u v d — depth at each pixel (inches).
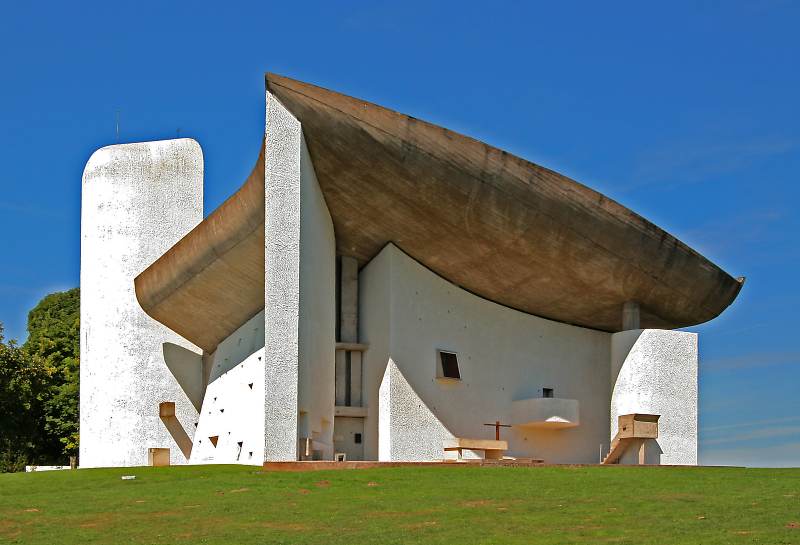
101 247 1362.0
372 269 1080.2
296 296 879.7
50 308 1918.1
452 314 1101.1
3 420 1483.8
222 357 1184.8
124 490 726.5
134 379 1322.6
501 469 810.8
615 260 1066.1
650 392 1093.1
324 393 978.1
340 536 543.5
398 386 1045.2
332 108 903.7
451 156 946.1
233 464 962.7
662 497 669.3
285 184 893.2
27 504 676.1
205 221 1043.3
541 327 1163.3
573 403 1117.7
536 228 1018.1
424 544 519.8
